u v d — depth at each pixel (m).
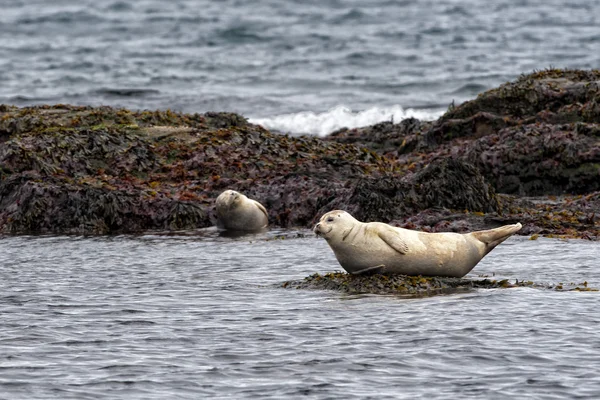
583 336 19.38
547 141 44.88
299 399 16.14
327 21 144.25
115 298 24.12
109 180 41.25
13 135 47.31
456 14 155.12
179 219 38.16
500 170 45.28
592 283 24.50
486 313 21.31
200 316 21.92
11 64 99.38
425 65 98.12
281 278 26.55
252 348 19.11
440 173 36.97
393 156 51.19
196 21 141.62
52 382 17.09
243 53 109.38
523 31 128.50
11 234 37.06
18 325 21.17
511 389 16.41
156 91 82.06
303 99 80.50
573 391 16.25
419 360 18.11
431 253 24.06
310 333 20.11
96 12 154.75
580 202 38.62
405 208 36.22
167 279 26.81
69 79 88.62
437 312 21.50
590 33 125.50
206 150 43.59
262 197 39.47
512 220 33.94
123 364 18.14
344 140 57.62
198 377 17.34
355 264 24.17
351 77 90.38
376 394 16.31
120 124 47.69
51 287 25.77
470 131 52.50
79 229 37.69
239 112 74.94
